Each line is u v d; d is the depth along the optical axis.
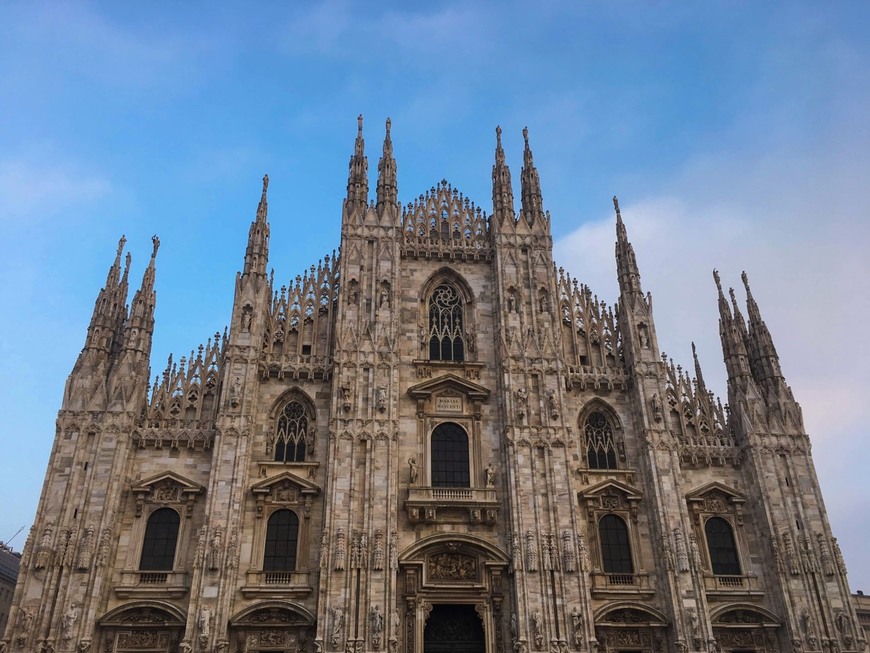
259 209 59.91
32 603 45.06
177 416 53.34
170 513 50.22
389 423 52.66
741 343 59.97
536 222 62.28
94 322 54.59
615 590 50.41
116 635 46.12
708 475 55.84
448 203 64.00
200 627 45.12
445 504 50.91
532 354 56.66
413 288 59.75
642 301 60.16
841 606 50.94
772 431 56.28
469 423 55.12
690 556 51.00
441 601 48.72
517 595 48.44
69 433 49.97
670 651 49.19
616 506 53.50
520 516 50.84
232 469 50.06
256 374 53.84
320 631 45.88
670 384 59.00
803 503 54.00
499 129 66.94
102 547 47.12
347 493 50.12
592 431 56.72
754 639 50.50
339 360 54.44
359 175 62.78
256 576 48.25
